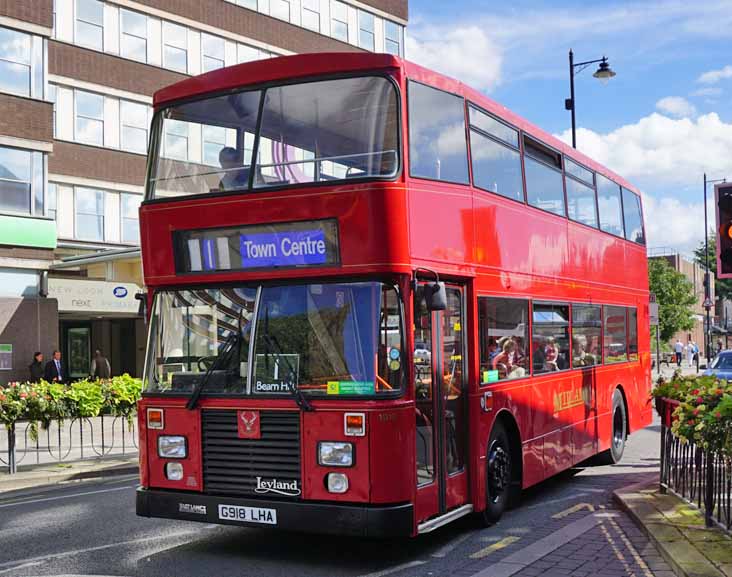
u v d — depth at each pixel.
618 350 15.13
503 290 10.23
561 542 8.66
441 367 8.63
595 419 13.62
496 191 10.23
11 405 14.29
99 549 8.72
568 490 12.27
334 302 7.89
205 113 8.76
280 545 8.89
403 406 7.71
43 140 29.52
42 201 29.47
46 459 15.98
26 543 9.04
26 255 29.03
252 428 7.95
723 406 7.64
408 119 8.19
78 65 33.91
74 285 29.72
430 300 7.91
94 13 34.50
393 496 7.59
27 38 29.28
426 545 8.84
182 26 37.44
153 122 9.05
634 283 16.39
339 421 7.67
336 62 8.32
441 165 8.81
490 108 10.28
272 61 8.55
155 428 8.41
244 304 8.22
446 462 8.65
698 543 7.80
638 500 10.13
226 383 8.14
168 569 7.88
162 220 8.67
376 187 7.82
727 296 76.94
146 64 36.12
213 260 8.41
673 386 10.41
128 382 15.98
